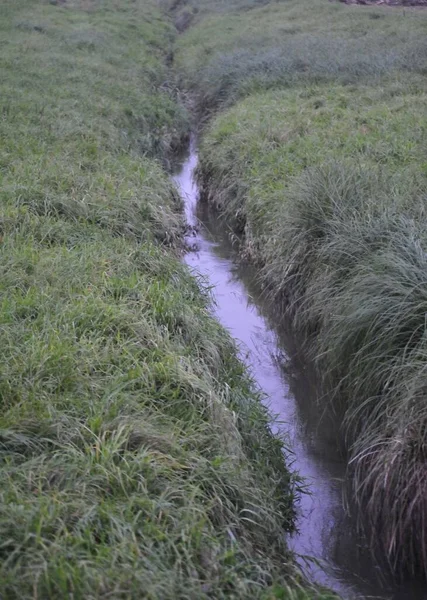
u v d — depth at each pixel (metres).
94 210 8.17
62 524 3.74
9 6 22.89
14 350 5.17
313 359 6.88
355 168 8.38
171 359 5.46
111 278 6.61
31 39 17.92
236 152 11.41
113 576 3.52
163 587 3.56
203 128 15.25
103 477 4.17
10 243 6.97
